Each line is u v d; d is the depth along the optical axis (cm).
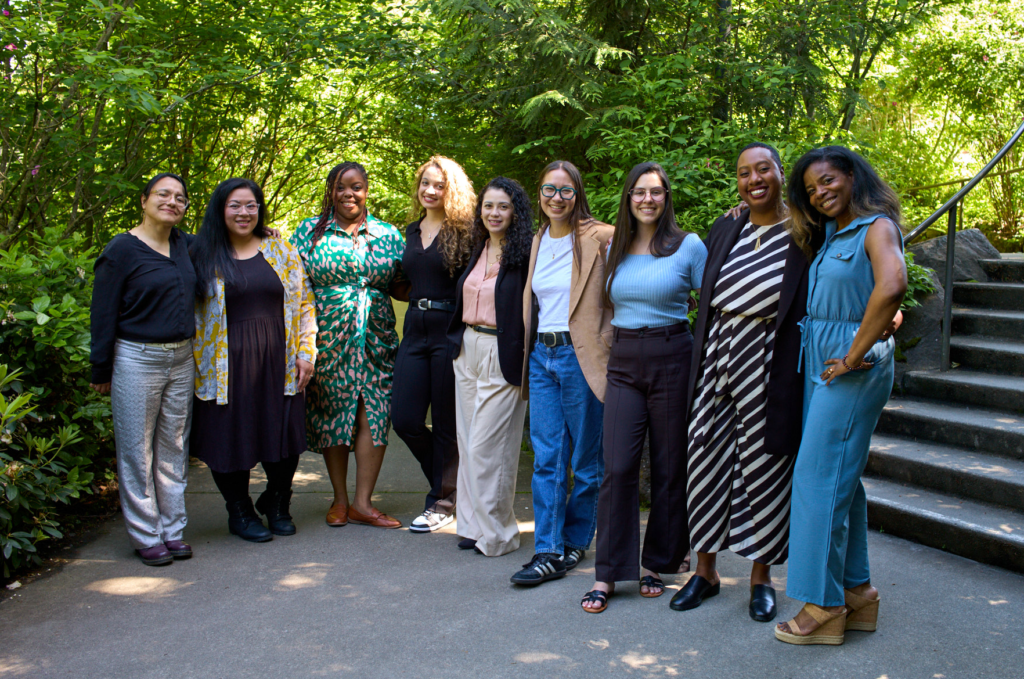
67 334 355
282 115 629
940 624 264
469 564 334
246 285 349
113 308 321
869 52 623
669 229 292
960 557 319
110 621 279
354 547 355
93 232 555
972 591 288
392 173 699
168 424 337
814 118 550
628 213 294
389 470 485
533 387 325
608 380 299
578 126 490
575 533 333
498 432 341
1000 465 354
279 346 359
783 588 301
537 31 486
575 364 314
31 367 353
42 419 346
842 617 254
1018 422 377
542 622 276
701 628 269
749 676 236
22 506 324
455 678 238
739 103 517
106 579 317
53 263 392
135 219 554
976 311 475
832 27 520
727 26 543
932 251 523
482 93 541
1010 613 271
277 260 362
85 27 468
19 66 453
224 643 262
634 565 290
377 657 252
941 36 895
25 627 274
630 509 291
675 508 293
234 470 352
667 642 259
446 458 381
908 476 371
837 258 247
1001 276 511
